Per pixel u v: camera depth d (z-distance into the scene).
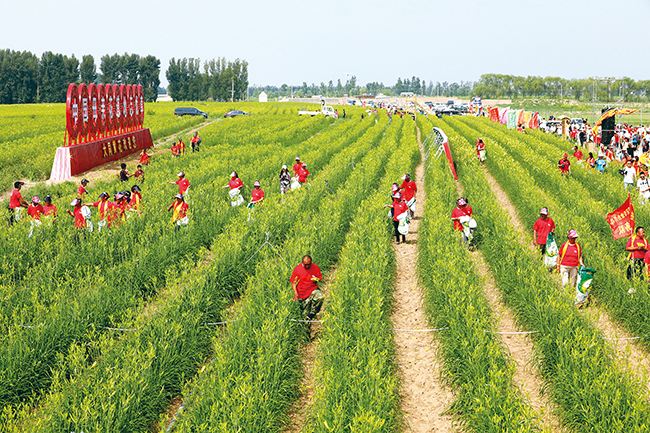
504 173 34.59
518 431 8.73
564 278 15.79
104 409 9.33
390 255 19.03
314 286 14.22
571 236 15.61
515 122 72.75
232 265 16.59
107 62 187.62
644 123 90.31
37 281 15.30
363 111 116.88
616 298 14.73
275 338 11.91
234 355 11.16
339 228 22.14
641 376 11.91
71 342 12.27
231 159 42.31
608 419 9.24
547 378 11.58
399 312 15.93
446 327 13.32
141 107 56.50
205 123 89.94
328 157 44.25
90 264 17.42
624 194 27.08
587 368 10.38
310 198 26.41
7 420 9.58
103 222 20.28
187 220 20.78
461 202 20.88
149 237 19.31
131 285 15.51
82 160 40.81
